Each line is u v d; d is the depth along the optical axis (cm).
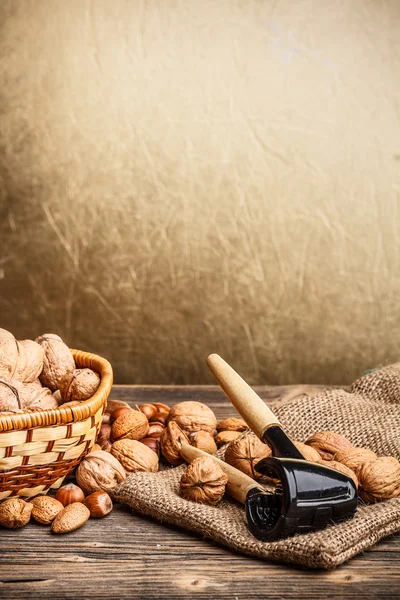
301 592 99
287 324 306
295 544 105
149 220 301
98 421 128
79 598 97
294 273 303
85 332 308
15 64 294
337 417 155
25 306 307
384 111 294
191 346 308
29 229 303
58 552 110
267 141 297
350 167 297
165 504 119
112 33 292
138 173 299
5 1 291
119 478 129
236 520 116
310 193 299
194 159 298
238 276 304
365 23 290
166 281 304
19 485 118
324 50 292
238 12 290
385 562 108
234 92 295
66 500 124
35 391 131
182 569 105
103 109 296
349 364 308
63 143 298
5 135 298
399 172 297
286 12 290
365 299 304
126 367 309
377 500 124
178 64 293
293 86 294
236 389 128
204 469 123
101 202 301
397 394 170
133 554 110
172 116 296
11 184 301
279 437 119
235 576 104
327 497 106
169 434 143
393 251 301
